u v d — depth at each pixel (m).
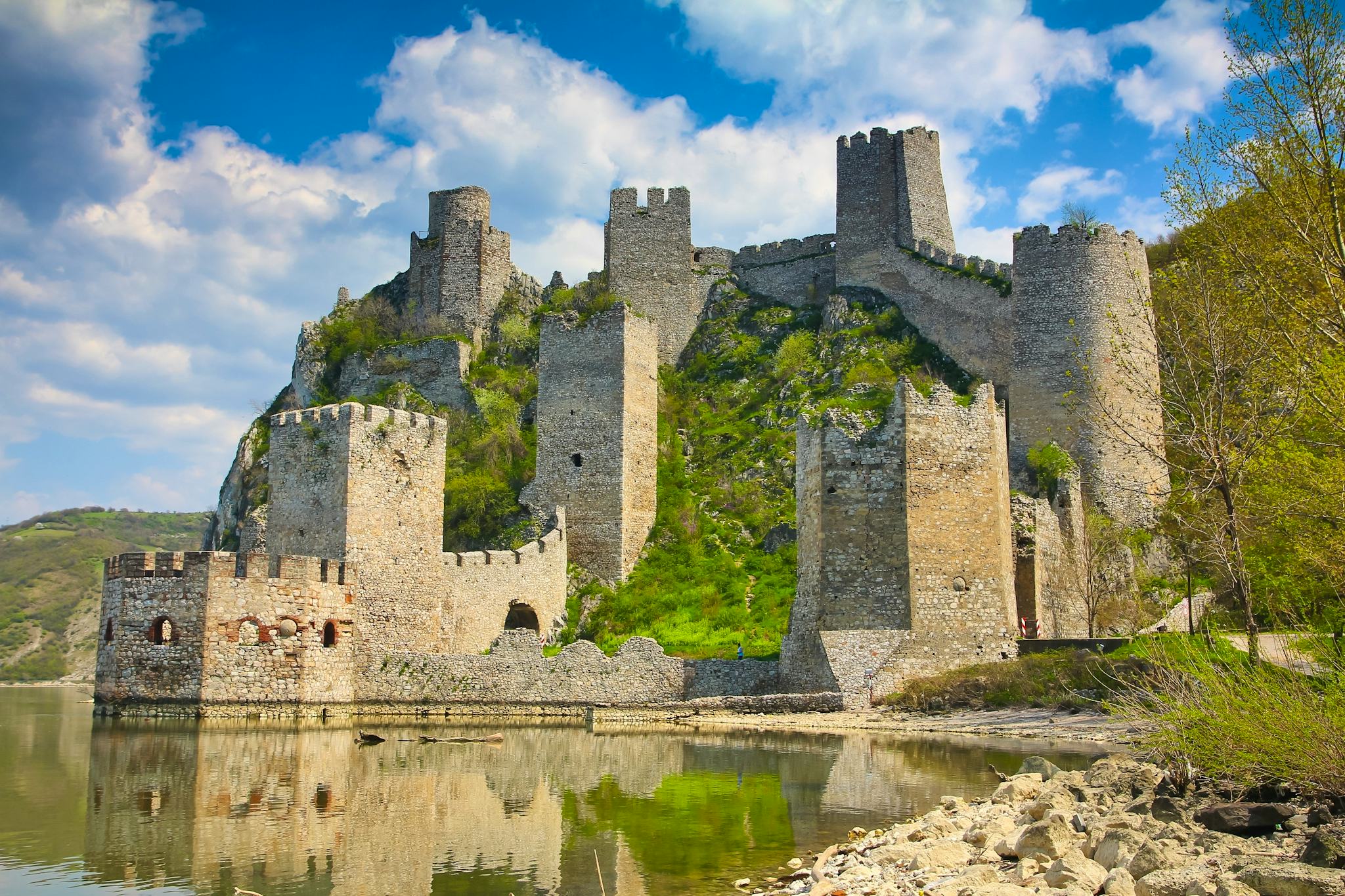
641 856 18.50
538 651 42.94
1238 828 16.39
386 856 18.77
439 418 49.09
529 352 76.88
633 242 80.88
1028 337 61.22
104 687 41.00
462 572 49.53
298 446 46.69
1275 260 25.14
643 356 63.31
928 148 76.25
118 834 20.47
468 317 79.44
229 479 76.50
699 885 16.64
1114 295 60.12
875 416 43.66
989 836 17.23
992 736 33.12
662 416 71.12
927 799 23.08
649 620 54.66
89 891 16.69
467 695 42.72
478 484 63.22
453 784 25.73
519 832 20.44
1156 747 21.00
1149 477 57.81
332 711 42.53
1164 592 48.44
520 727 39.47
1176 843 15.32
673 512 62.69
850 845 18.22
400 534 46.72
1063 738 32.00
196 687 39.41
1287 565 27.16
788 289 81.44
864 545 40.88
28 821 21.59
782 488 63.38
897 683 39.31
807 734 35.19
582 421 61.47
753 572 57.59
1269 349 25.50
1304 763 17.19
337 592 43.53
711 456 67.50
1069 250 60.81
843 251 76.12
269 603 41.09
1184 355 30.17
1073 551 50.31
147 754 31.55
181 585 40.06
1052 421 59.75
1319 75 22.88
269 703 40.69
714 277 83.06
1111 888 13.59
